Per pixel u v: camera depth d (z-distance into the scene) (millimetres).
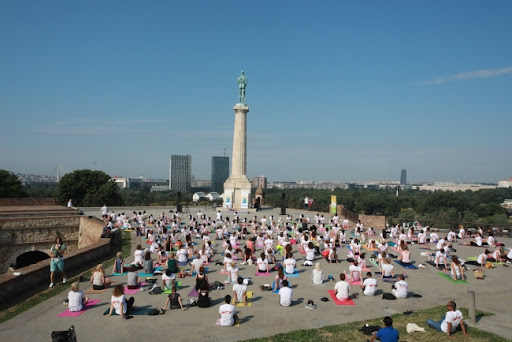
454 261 24188
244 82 73000
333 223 48906
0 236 41281
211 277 24516
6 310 18031
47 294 20594
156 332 15297
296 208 78312
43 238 44250
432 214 121312
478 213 131125
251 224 50562
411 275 25375
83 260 27984
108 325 16047
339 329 15453
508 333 14945
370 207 151000
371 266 28125
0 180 76438
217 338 14672
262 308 18328
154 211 69062
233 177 72000
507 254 30422
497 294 20953
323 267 27672
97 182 86000
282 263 28781
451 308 15031
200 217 56094
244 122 72562
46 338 14750
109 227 36250
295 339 14422
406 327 15523
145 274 24781
